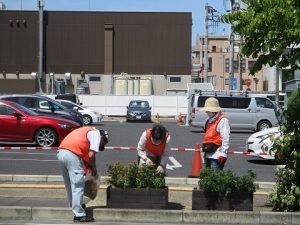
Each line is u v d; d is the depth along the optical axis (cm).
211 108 974
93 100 4969
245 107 3061
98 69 5512
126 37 5525
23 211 951
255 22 891
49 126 1858
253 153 1628
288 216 926
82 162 898
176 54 5531
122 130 3144
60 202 1034
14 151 1788
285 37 877
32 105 2289
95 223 915
